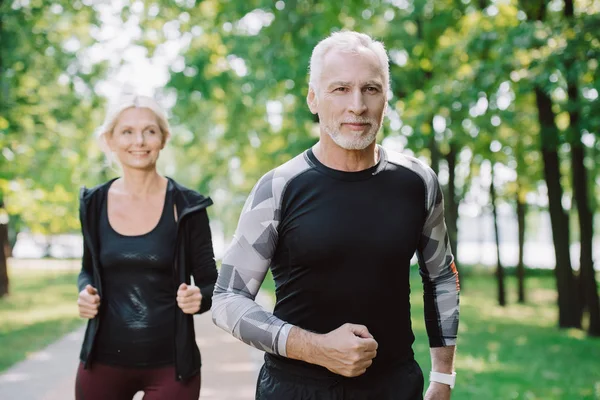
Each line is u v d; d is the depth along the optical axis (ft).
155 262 10.84
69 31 54.70
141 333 10.71
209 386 23.25
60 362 28.14
